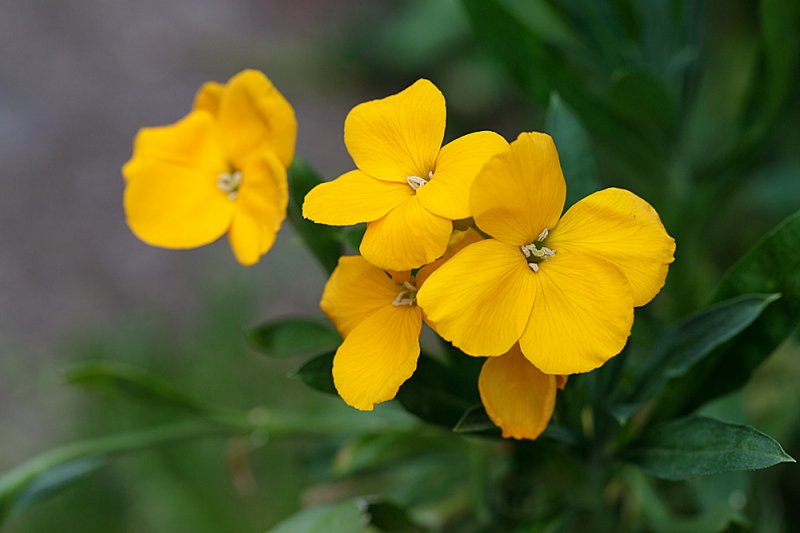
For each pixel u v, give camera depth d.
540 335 0.21
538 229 0.21
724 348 0.24
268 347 0.25
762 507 0.28
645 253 0.21
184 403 0.27
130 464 0.34
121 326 0.42
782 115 0.27
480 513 0.26
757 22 0.40
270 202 0.23
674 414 0.24
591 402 0.24
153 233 0.24
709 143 0.39
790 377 0.29
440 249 0.21
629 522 0.27
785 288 0.23
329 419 0.27
